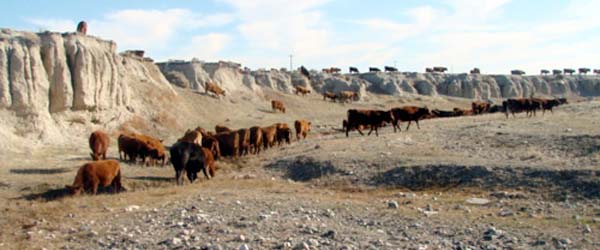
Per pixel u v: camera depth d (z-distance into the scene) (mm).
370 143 28438
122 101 39750
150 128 40438
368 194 18375
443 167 20328
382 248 10086
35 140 29172
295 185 20578
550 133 26688
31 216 14180
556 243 10203
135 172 23016
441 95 100062
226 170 25562
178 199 16297
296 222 12469
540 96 111562
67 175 21281
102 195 17578
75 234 12000
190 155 21438
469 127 32688
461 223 12273
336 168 22781
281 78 83375
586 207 14500
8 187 18938
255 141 30703
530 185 17547
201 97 55531
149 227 12367
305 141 34625
